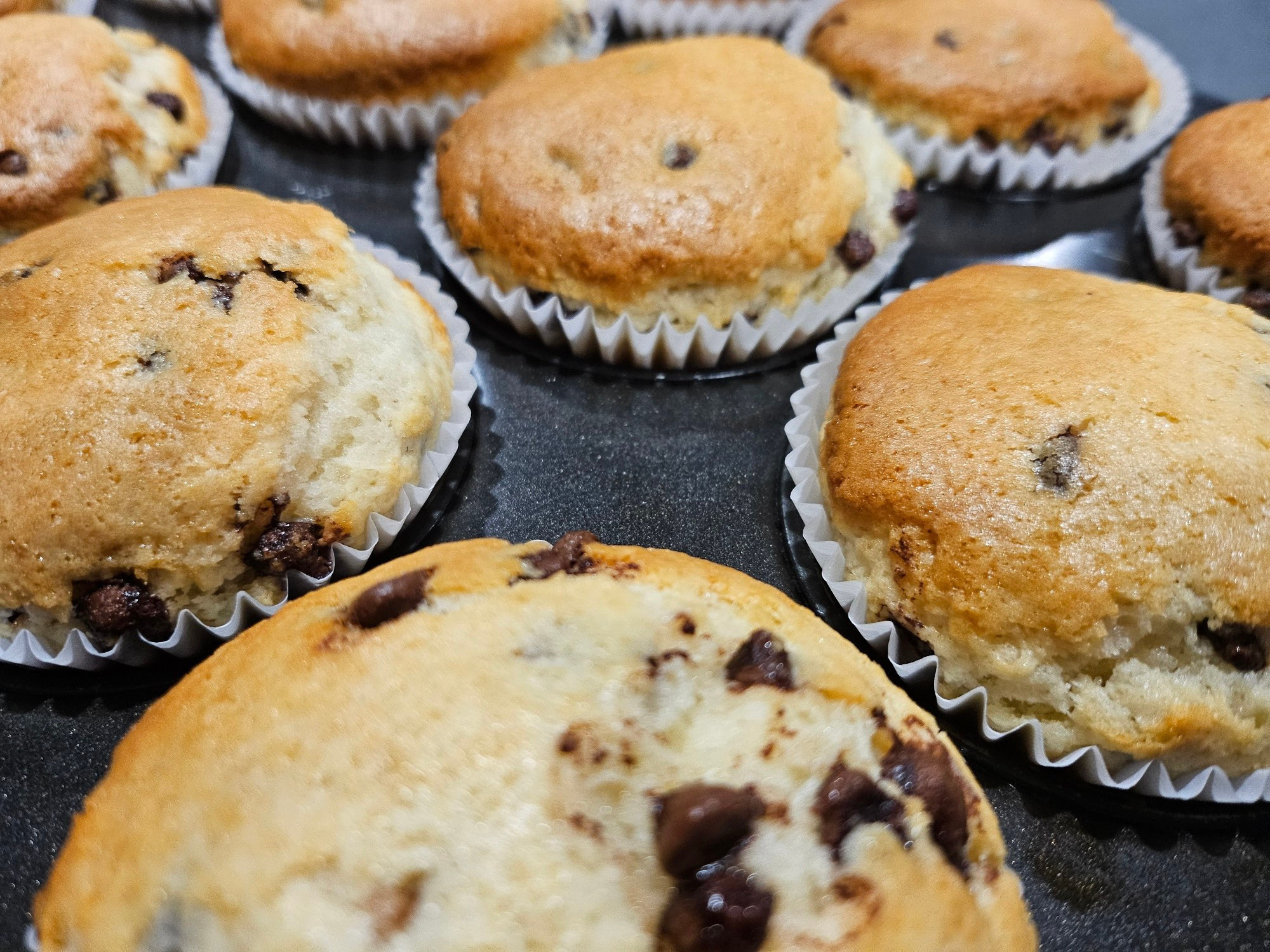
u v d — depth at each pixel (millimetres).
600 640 91
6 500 105
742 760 86
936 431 112
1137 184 166
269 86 169
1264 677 103
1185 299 124
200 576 107
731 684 90
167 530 105
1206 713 101
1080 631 102
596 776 83
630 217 132
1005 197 164
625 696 88
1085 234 159
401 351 121
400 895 79
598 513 126
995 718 107
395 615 93
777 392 138
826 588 118
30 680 112
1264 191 140
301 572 111
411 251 156
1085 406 109
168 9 204
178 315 111
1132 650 104
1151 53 185
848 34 171
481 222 140
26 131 145
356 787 83
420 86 163
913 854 84
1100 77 161
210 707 90
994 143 161
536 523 125
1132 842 104
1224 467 104
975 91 159
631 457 131
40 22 157
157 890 82
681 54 152
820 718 89
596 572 97
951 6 168
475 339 143
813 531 119
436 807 82
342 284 119
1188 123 171
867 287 142
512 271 138
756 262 133
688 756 86
